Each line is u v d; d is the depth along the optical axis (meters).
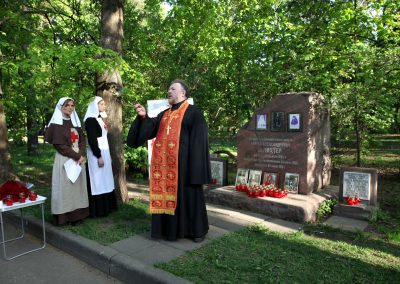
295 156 6.05
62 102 4.74
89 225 4.81
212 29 8.43
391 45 7.12
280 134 6.21
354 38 7.90
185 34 8.84
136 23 9.02
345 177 5.76
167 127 4.16
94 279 3.66
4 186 4.20
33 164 11.05
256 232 4.66
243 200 5.75
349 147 8.06
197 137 4.04
